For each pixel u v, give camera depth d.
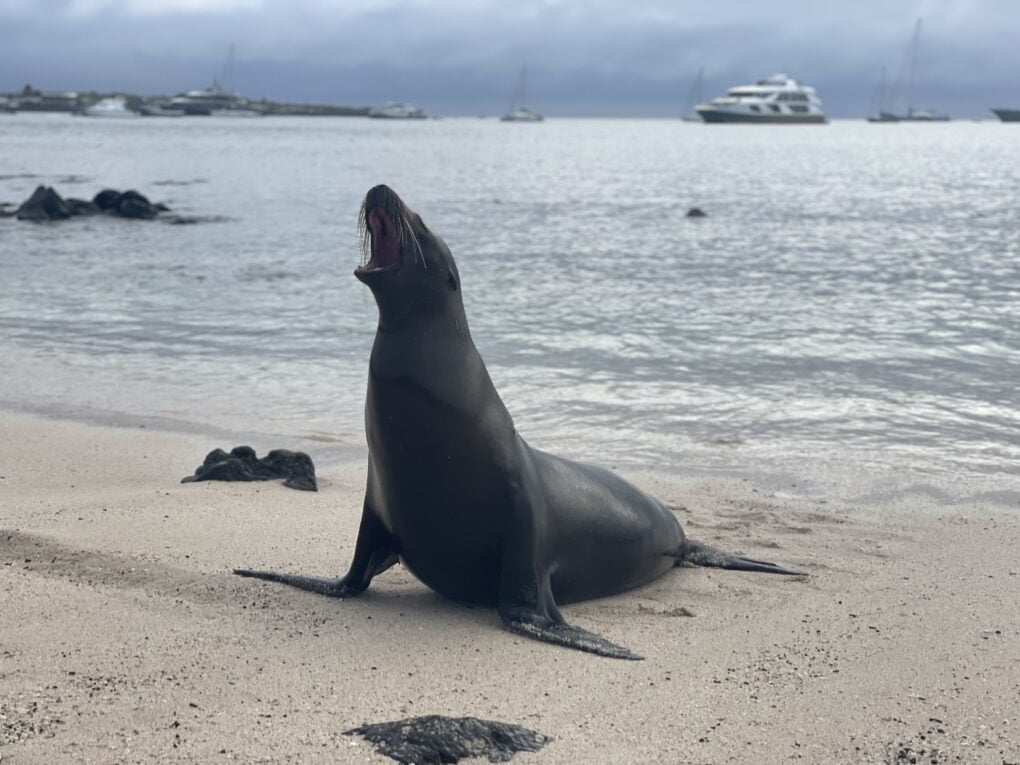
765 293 22.89
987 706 5.44
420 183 60.16
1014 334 18.06
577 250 30.62
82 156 82.00
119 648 5.81
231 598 6.68
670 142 146.38
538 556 6.79
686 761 4.80
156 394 13.87
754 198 51.44
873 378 15.02
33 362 15.70
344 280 24.05
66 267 25.77
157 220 36.97
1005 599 7.16
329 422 12.62
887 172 74.81
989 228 36.91
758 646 6.31
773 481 10.50
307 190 52.41
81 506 8.58
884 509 9.63
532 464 7.01
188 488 9.30
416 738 4.74
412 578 7.52
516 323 19.08
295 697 5.29
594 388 14.38
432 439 6.41
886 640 6.39
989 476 10.69
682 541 8.09
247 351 16.62
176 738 4.80
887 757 4.89
